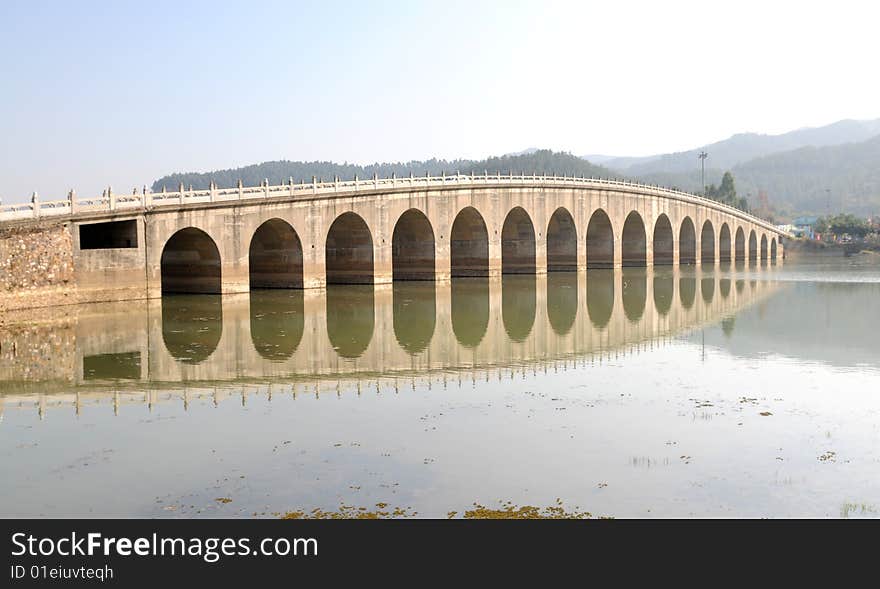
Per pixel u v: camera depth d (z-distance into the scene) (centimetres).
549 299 5275
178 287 5162
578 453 1716
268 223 5512
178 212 4653
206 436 1848
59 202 4112
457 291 5809
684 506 1414
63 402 2194
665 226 10625
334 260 6222
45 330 3500
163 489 1498
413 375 2592
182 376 2559
